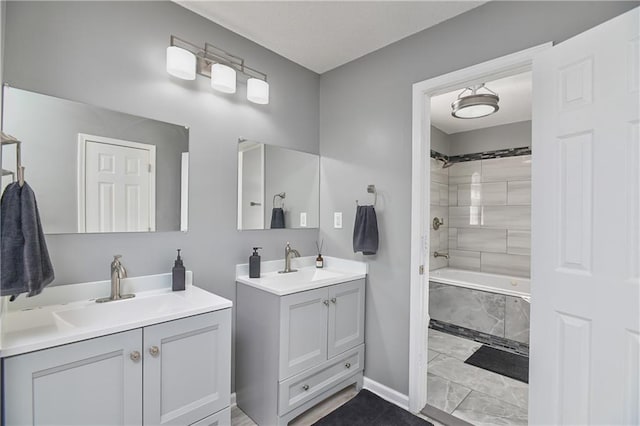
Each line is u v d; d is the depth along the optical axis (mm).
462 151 4047
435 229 3898
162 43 1725
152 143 1690
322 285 1954
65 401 1066
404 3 1729
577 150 1319
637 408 1131
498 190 3744
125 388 1192
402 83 2088
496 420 1911
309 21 1913
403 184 2078
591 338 1260
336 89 2498
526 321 2846
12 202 1089
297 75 2443
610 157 1212
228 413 1505
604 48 1231
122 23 1586
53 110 1392
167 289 1719
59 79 1406
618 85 1190
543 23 1525
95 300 1480
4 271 1053
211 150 1931
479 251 3869
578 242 1310
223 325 1486
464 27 1802
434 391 2227
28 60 1326
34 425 1010
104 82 1532
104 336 1142
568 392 1334
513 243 3627
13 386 973
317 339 1938
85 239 1479
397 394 2078
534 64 1497
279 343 1738
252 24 1938
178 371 1340
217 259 1963
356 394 2188
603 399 1220
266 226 2232
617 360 1182
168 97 1750
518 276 3566
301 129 2479
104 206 1535
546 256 1426
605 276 1221
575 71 1332
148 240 1679
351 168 2381
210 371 1443
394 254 2119
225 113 2000
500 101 2996
